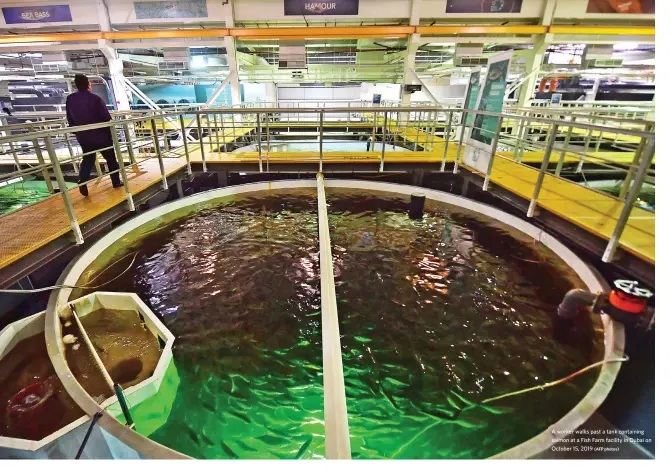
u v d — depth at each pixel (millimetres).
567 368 2455
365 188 6047
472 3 9648
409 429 2135
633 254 2896
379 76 14062
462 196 5332
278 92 11117
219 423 2168
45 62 10602
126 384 2299
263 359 2602
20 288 2900
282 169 6168
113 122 3969
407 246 4148
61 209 3844
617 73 10586
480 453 1996
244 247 4109
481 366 2525
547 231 3900
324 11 9891
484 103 5336
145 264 3695
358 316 3004
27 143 8391
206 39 10234
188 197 5293
